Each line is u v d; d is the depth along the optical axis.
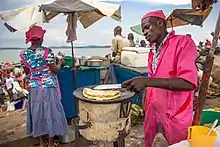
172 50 1.51
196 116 1.54
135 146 3.21
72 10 3.03
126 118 1.88
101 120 1.77
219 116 1.60
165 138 1.55
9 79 4.43
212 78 5.33
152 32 1.58
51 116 2.87
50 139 2.97
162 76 1.56
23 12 2.97
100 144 3.17
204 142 1.04
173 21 3.32
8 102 4.16
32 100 2.84
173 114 1.59
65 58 4.11
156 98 1.67
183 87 1.33
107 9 3.34
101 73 4.47
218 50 4.70
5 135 3.10
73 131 3.32
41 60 2.77
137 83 1.32
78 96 1.83
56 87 2.94
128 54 4.49
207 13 2.95
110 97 1.77
